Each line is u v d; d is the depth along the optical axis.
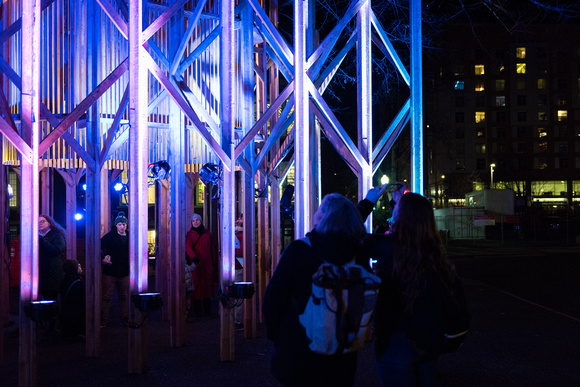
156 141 9.91
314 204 9.27
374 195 4.30
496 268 20.86
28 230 5.46
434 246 3.30
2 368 6.44
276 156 10.30
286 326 3.09
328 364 3.02
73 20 8.27
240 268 9.66
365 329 3.03
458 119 89.81
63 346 7.65
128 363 6.10
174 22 7.94
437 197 88.38
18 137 5.43
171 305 7.56
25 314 5.41
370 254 3.46
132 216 6.14
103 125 8.61
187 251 9.70
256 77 10.23
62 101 8.23
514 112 89.69
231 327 6.64
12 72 5.96
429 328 3.22
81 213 13.85
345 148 7.83
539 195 89.69
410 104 8.36
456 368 6.32
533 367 6.38
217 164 9.60
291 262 3.08
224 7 6.81
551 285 15.35
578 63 89.69
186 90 7.68
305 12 7.94
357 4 7.75
